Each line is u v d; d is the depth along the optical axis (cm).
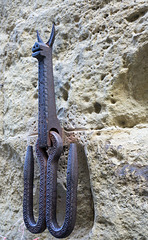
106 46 91
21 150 106
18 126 111
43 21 112
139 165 77
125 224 76
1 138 119
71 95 95
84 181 91
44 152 87
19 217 108
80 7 100
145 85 87
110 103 88
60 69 101
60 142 84
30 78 111
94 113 91
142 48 83
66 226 77
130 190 77
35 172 101
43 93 86
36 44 87
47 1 114
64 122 95
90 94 92
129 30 86
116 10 91
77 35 100
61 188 94
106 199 81
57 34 105
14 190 112
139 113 88
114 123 88
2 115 122
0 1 134
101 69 90
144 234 72
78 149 91
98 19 95
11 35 124
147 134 81
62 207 95
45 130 85
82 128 91
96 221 82
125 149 81
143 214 73
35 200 102
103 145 85
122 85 88
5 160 118
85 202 91
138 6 86
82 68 95
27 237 102
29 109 108
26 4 123
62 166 93
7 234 110
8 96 118
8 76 121
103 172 83
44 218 83
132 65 85
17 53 119
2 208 116
